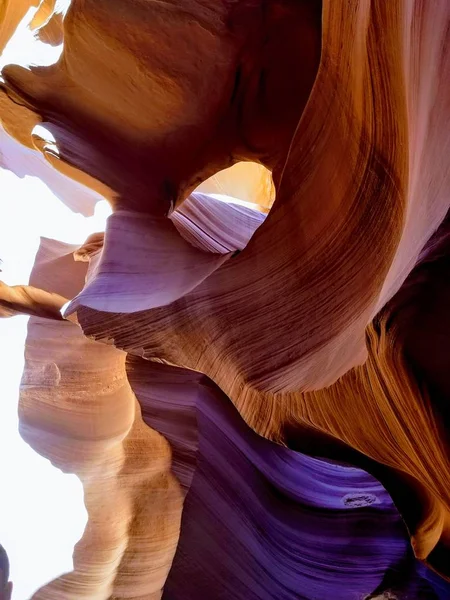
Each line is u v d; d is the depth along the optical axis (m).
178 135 3.82
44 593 4.84
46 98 3.65
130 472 5.14
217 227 4.91
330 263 2.59
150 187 3.92
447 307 2.06
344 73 2.18
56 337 5.09
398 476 3.46
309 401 3.11
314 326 2.79
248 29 3.40
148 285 3.30
